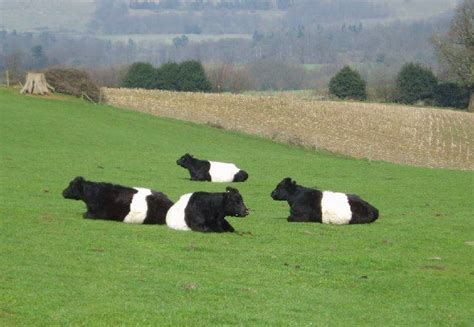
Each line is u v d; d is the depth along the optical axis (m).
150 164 49.94
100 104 87.31
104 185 27.00
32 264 20.17
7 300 16.78
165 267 20.81
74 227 25.39
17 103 75.38
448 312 18.80
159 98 101.69
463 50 145.75
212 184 42.09
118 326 15.59
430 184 46.44
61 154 52.31
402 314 18.33
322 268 22.23
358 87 150.50
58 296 17.34
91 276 19.33
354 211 29.20
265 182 44.19
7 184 36.69
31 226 25.31
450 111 122.44
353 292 20.12
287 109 104.69
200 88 146.88
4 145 54.75
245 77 177.75
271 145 77.56
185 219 25.86
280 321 16.58
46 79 86.81
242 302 18.02
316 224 28.81
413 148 88.38
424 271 22.70
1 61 161.62
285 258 22.94
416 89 150.12
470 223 31.92
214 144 71.56
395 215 33.53
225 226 26.19
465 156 86.00
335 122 100.69
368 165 58.31
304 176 49.00
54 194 34.50
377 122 103.56
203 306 17.36
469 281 21.75
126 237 24.17
